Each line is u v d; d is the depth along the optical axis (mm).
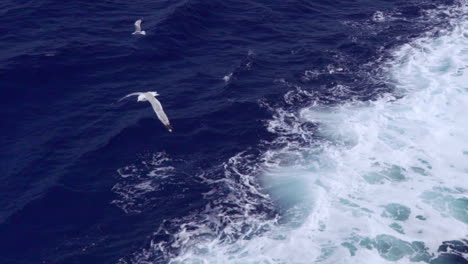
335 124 58469
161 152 55250
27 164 53500
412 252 44500
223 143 56375
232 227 47281
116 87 63906
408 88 63406
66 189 50938
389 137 56438
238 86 63906
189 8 76312
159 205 49719
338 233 46125
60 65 66438
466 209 48219
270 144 56219
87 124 58531
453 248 44812
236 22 76000
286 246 45188
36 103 61562
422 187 50531
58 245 46375
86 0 79688
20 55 67438
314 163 53656
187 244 45906
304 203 49219
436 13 78312
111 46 70188
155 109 32062
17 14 75875
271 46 71438
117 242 46438
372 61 68500
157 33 71812
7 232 47125
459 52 69375
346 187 50719
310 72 66562
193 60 68750
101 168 53406
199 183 51844
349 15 78500
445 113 59281
